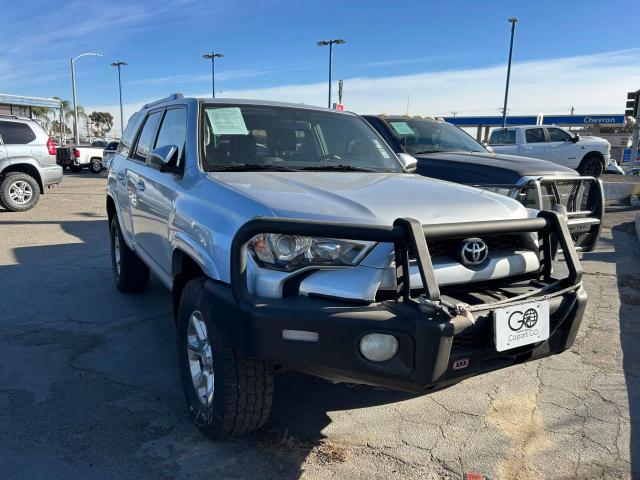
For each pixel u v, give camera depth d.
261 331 2.35
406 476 2.72
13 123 11.69
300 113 4.18
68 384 3.60
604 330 4.78
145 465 2.75
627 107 17.45
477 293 2.65
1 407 3.28
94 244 8.39
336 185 3.10
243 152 3.64
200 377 3.00
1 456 2.79
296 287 2.47
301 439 3.03
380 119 7.37
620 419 3.31
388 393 3.59
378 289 2.46
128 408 3.30
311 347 2.35
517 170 5.72
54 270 6.64
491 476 2.74
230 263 2.48
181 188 3.42
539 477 2.75
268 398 2.72
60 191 17.70
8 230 9.57
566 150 15.66
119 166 5.39
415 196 2.94
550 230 2.91
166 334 4.52
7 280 6.14
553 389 3.69
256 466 2.77
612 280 6.45
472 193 3.16
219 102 3.95
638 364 4.10
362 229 2.38
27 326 4.66
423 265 2.38
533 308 2.61
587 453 2.96
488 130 57.34
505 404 3.48
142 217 4.33
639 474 2.78
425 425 3.21
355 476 2.71
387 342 2.36
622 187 15.02
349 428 3.15
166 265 3.70
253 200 2.70
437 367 2.35
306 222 2.38
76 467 2.72
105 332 4.55
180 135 3.88
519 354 2.67
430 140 7.39
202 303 2.71
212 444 2.94
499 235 2.83
